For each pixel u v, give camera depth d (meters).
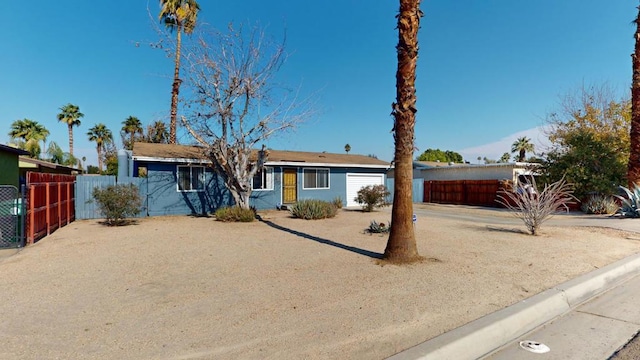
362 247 8.21
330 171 21.55
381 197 18.22
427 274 5.83
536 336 3.98
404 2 6.61
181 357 3.17
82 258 7.25
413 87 6.64
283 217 15.15
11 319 4.07
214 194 17.48
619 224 12.72
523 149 43.09
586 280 5.60
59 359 3.16
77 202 14.92
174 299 4.72
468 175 26.23
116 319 4.05
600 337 3.93
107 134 46.25
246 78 13.92
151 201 16.02
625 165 18.17
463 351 3.46
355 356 3.18
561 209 18.78
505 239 9.36
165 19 22.31
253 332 3.67
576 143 19.25
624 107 22.00
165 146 18.44
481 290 5.03
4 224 9.01
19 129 40.94
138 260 7.02
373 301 4.57
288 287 5.17
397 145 6.75
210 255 7.45
